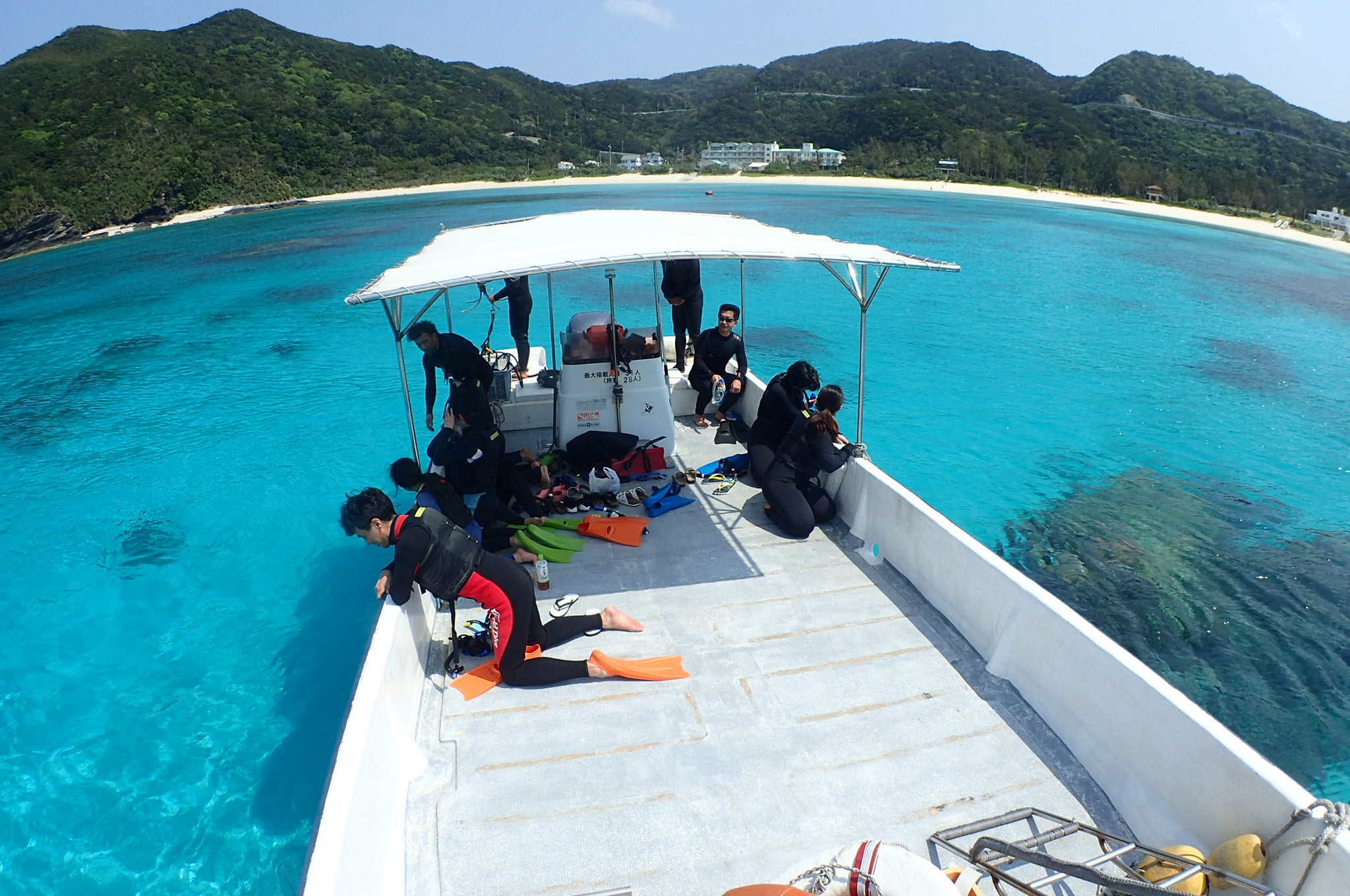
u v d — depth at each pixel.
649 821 3.25
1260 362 16.31
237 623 6.72
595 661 4.11
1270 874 2.58
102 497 9.40
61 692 5.81
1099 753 3.40
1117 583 7.82
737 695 4.00
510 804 3.35
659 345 6.88
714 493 6.45
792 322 19.02
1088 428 12.12
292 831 4.49
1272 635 6.98
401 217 49.38
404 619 3.99
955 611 4.50
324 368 15.47
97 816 4.64
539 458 7.11
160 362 16.23
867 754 3.59
